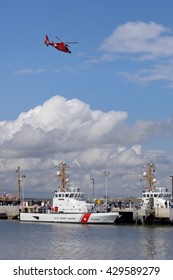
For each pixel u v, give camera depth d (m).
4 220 185.88
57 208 161.75
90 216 154.00
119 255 87.75
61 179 165.88
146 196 165.12
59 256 86.88
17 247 98.69
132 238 114.50
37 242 107.38
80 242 106.62
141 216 157.62
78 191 161.38
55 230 136.62
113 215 152.88
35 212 177.12
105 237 117.25
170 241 108.31
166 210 157.12
